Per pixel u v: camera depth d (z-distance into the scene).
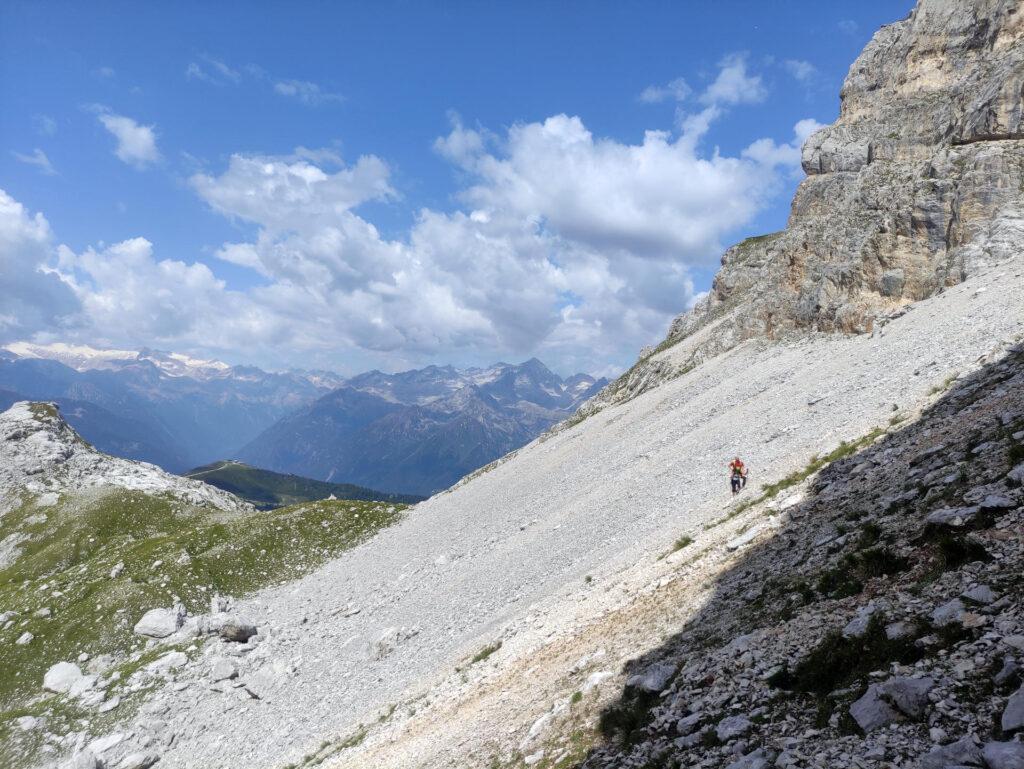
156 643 65.50
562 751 15.95
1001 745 7.61
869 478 23.14
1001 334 35.16
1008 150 66.25
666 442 65.38
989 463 17.02
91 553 96.75
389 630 49.38
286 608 72.44
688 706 14.20
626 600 26.91
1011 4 89.81
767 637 15.28
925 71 100.44
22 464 119.75
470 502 89.81
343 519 95.81
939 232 68.06
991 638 10.12
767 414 52.03
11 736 48.88
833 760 9.44
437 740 23.62
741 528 26.73
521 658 28.16
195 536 88.56
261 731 44.72
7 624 69.56
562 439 108.19
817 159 111.81
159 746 46.66
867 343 58.72
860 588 14.85
